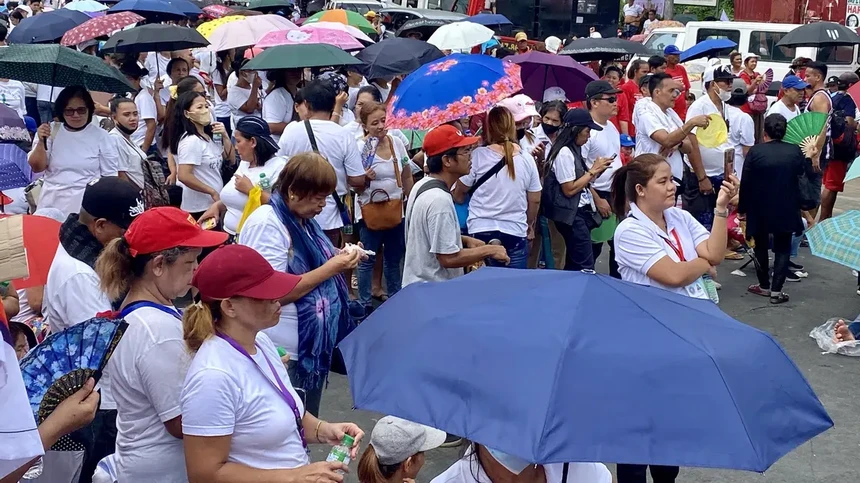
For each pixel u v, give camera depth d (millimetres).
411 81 6707
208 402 2811
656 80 8773
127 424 3066
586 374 2293
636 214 4379
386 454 3555
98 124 6754
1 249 2539
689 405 2270
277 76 8508
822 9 19672
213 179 7344
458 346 2465
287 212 4238
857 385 6707
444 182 5277
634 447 2184
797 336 7738
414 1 24188
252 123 5875
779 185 8188
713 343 2475
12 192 6305
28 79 6648
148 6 12930
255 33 10727
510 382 2305
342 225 6828
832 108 11023
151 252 3111
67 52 6539
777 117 8258
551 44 16875
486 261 6570
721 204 4328
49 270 3582
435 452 5484
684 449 2195
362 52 10258
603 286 2600
